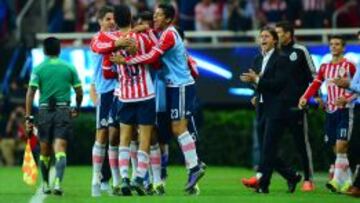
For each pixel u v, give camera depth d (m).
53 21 75.62
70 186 48.81
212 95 68.50
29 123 43.09
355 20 70.88
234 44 68.25
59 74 42.91
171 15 41.28
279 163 43.44
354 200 38.88
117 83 41.56
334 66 45.47
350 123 43.84
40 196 41.41
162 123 42.44
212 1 71.62
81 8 75.06
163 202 37.12
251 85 46.19
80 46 69.19
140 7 71.81
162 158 44.06
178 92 40.97
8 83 72.81
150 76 40.47
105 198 39.19
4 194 43.16
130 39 39.66
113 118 41.91
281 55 41.94
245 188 46.75
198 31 71.19
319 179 56.53
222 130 68.06
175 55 40.88
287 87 41.91
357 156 44.28
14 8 78.69
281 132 42.03
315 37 69.25
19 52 73.50
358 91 41.69
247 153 67.50
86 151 69.56
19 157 70.62
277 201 37.97
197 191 41.50
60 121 42.75
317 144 64.44
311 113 64.44
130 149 42.12
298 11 69.62
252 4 70.38
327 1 70.00
